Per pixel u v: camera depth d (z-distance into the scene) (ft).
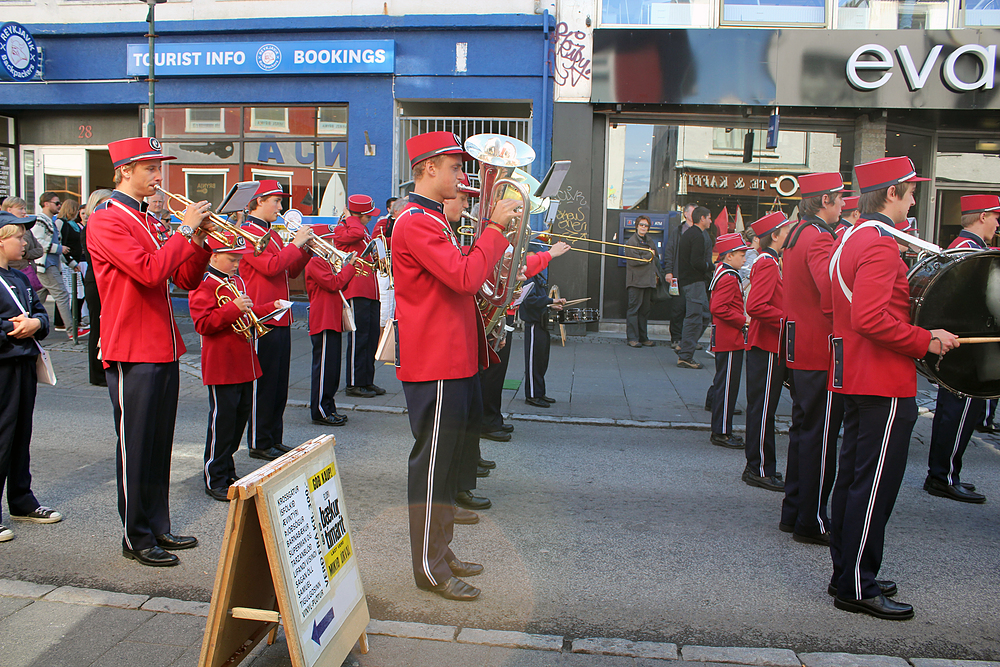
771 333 16.78
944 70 34.83
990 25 36.17
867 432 11.05
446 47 37.42
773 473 17.10
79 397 24.41
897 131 38.34
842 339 11.41
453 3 37.29
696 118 37.86
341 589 9.15
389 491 16.16
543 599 11.37
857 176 11.75
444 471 11.21
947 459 16.62
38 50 40.11
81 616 10.53
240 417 16.07
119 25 39.60
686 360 31.42
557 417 23.13
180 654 9.59
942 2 36.19
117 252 11.60
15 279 13.51
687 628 10.63
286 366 18.74
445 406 11.09
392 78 38.01
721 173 38.29
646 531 14.24
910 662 9.75
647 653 9.87
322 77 38.58
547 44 36.47
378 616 10.69
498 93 37.35
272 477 8.14
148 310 12.15
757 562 12.92
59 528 13.83
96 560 12.50
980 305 11.11
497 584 11.83
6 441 13.26
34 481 16.33
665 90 35.81
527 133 38.34
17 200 27.32
